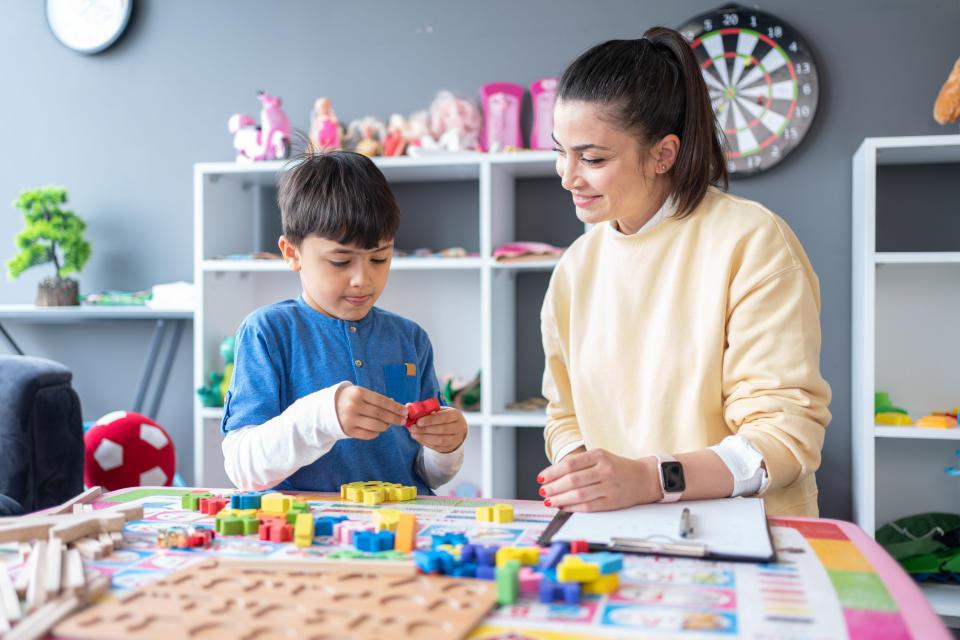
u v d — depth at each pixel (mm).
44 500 1605
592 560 613
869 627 499
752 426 915
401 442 1155
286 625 510
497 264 2156
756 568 625
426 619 515
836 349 2250
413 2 2512
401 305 2547
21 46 2791
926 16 2211
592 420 1096
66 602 546
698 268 1023
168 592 571
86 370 2777
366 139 2443
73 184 2770
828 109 2258
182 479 2715
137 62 2727
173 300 2467
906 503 2236
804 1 2270
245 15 2641
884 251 2230
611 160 960
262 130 2375
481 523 783
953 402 2207
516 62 2439
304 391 1120
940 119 2088
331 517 796
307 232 1077
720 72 2281
